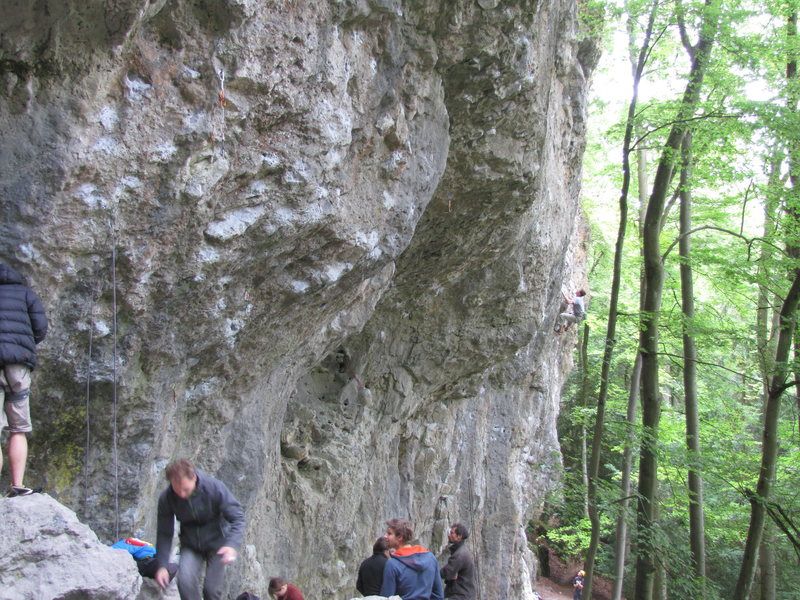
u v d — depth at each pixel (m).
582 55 11.81
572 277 20.30
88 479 5.12
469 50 6.67
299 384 9.89
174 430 5.91
